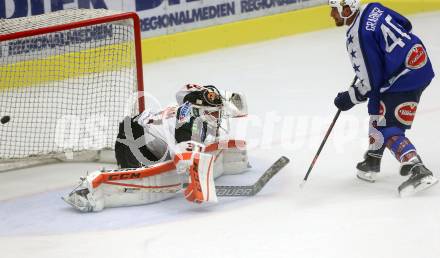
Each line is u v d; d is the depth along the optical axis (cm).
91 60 2222
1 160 1775
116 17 1773
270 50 2998
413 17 3447
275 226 1327
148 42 2833
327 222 1335
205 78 2602
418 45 1424
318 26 3331
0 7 2547
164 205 1462
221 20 3058
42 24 1795
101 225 1366
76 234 1327
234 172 1634
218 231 1314
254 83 2512
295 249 1225
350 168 1645
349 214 1368
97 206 1424
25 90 2231
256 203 1448
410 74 1420
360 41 1415
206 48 3003
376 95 1455
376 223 1319
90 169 1770
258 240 1268
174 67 2772
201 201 1388
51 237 1321
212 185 1390
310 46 3044
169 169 1465
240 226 1334
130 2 2786
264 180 1486
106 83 2112
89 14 1864
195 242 1270
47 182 1675
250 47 3062
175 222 1366
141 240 1287
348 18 1438
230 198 1487
